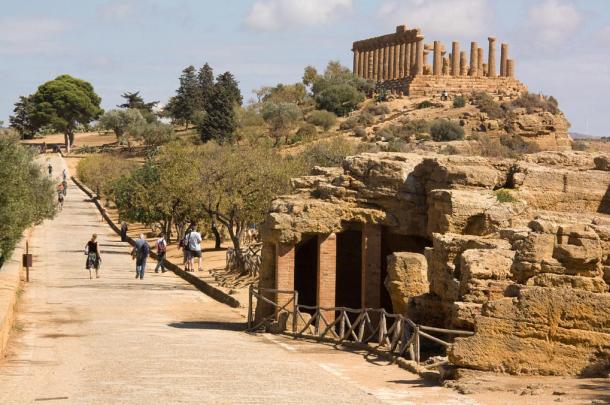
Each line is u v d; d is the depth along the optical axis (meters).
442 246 24.97
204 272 54.31
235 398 17.72
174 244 77.31
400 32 199.38
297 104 195.62
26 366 22.67
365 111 171.62
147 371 21.52
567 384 17.92
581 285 19.56
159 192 68.69
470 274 21.84
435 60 189.62
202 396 17.95
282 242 32.31
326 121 165.38
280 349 26.77
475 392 17.89
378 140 136.12
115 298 43.28
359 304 36.94
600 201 28.98
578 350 18.97
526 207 27.72
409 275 27.80
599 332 18.92
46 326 32.53
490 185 29.36
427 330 23.94
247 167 54.81
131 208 78.75
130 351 25.56
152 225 88.19
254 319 34.94
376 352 25.28
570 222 22.05
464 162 30.23
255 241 67.12
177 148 69.12
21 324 32.81
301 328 31.19
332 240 32.56
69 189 147.12
